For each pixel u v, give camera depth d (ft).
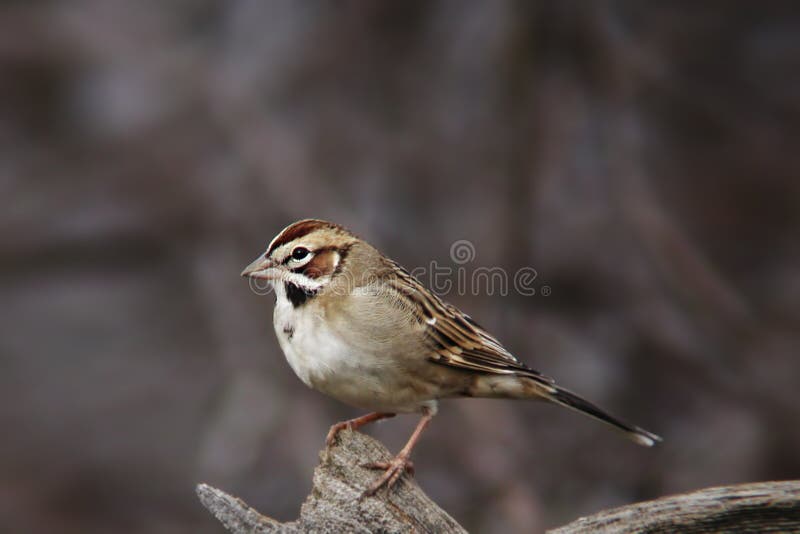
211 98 51.83
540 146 47.01
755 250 49.29
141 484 46.70
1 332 50.80
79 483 46.96
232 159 50.39
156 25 54.34
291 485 42.50
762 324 46.68
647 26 50.90
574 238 46.98
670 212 48.85
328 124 51.37
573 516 41.29
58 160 53.42
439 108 50.88
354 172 50.37
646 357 45.62
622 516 21.03
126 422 48.29
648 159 49.26
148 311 50.88
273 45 53.21
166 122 52.08
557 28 48.06
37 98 53.93
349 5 53.01
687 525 20.80
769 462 43.21
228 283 47.52
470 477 41.19
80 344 50.67
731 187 49.67
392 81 52.19
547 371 45.06
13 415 48.75
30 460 47.62
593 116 48.29
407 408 25.57
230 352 45.78
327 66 52.54
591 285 46.70
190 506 45.83
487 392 26.40
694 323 45.85
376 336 24.31
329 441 25.21
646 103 49.83
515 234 46.16
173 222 50.70
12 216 51.98
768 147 50.21
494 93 48.85
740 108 50.90
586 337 46.06
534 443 42.80
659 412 44.70
